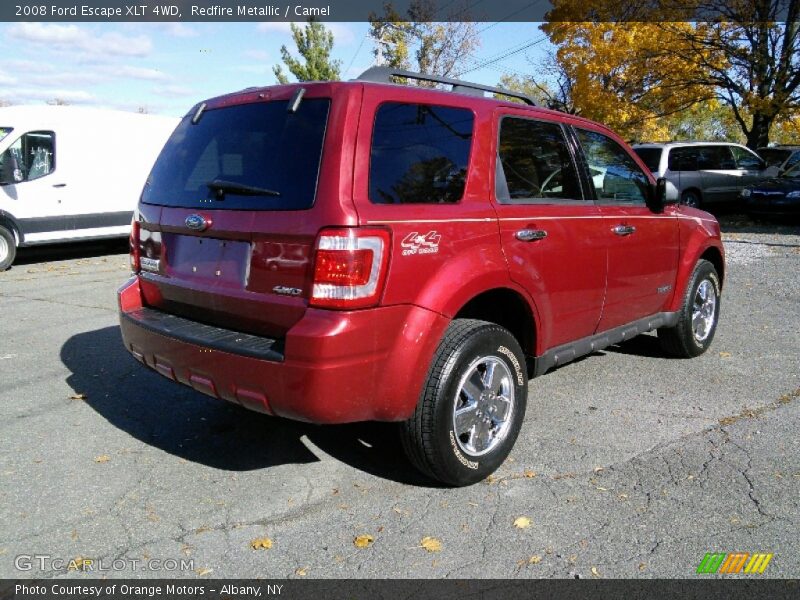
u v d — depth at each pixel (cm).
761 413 442
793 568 280
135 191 1262
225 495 344
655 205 491
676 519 317
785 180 1512
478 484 354
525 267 364
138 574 279
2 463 378
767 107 1856
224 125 351
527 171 386
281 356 292
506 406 364
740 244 1241
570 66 2197
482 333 339
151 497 342
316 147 303
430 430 324
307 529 312
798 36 1820
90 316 736
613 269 440
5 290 900
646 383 504
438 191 331
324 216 288
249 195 319
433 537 304
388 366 304
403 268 303
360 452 395
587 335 438
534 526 313
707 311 573
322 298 286
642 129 2716
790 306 754
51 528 312
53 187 1126
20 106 1130
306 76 2998
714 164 1634
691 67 1978
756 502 331
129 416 449
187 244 350
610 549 294
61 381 517
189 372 329
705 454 384
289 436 418
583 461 378
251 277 314
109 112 1223
